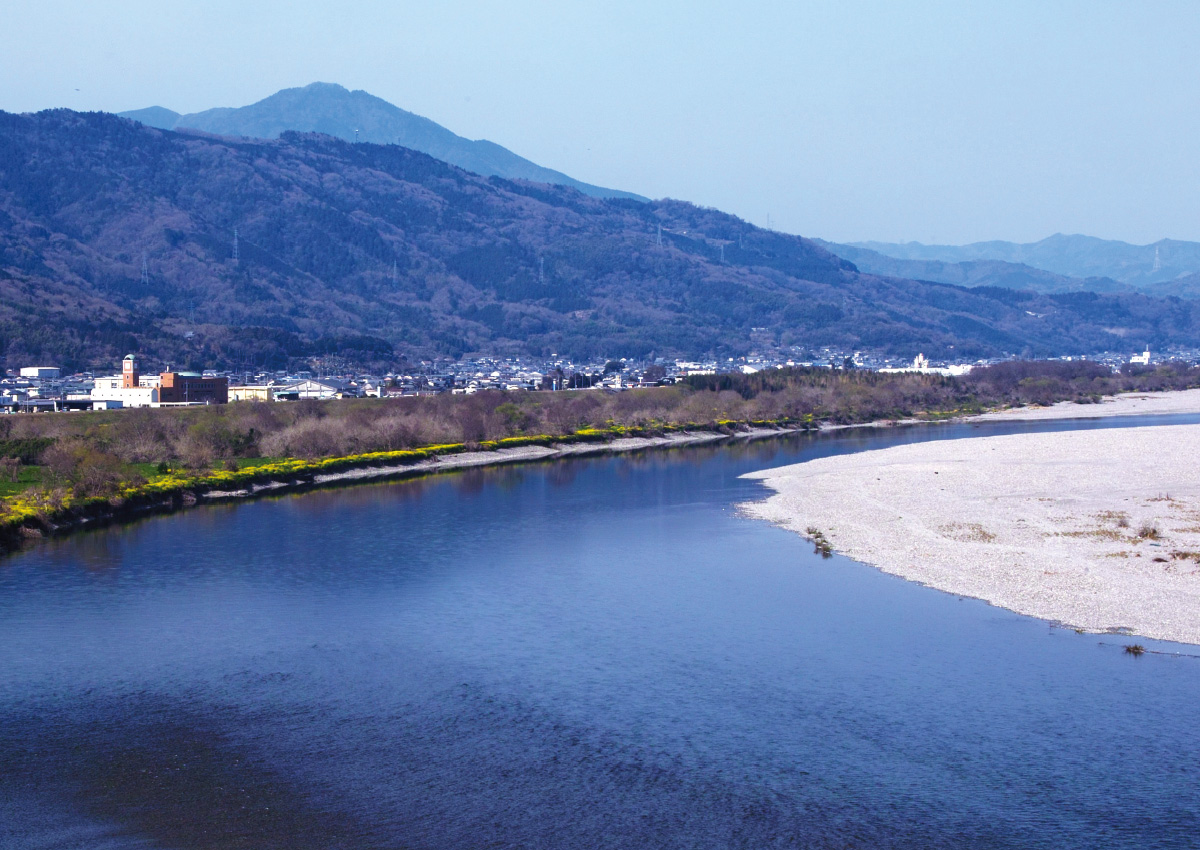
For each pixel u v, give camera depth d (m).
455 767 50.94
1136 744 52.28
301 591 84.06
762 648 67.75
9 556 98.19
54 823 45.81
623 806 46.81
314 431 176.50
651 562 94.00
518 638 70.88
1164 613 72.44
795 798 47.34
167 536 108.62
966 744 52.53
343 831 45.00
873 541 99.94
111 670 65.00
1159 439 177.62
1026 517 107.31
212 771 50.78
